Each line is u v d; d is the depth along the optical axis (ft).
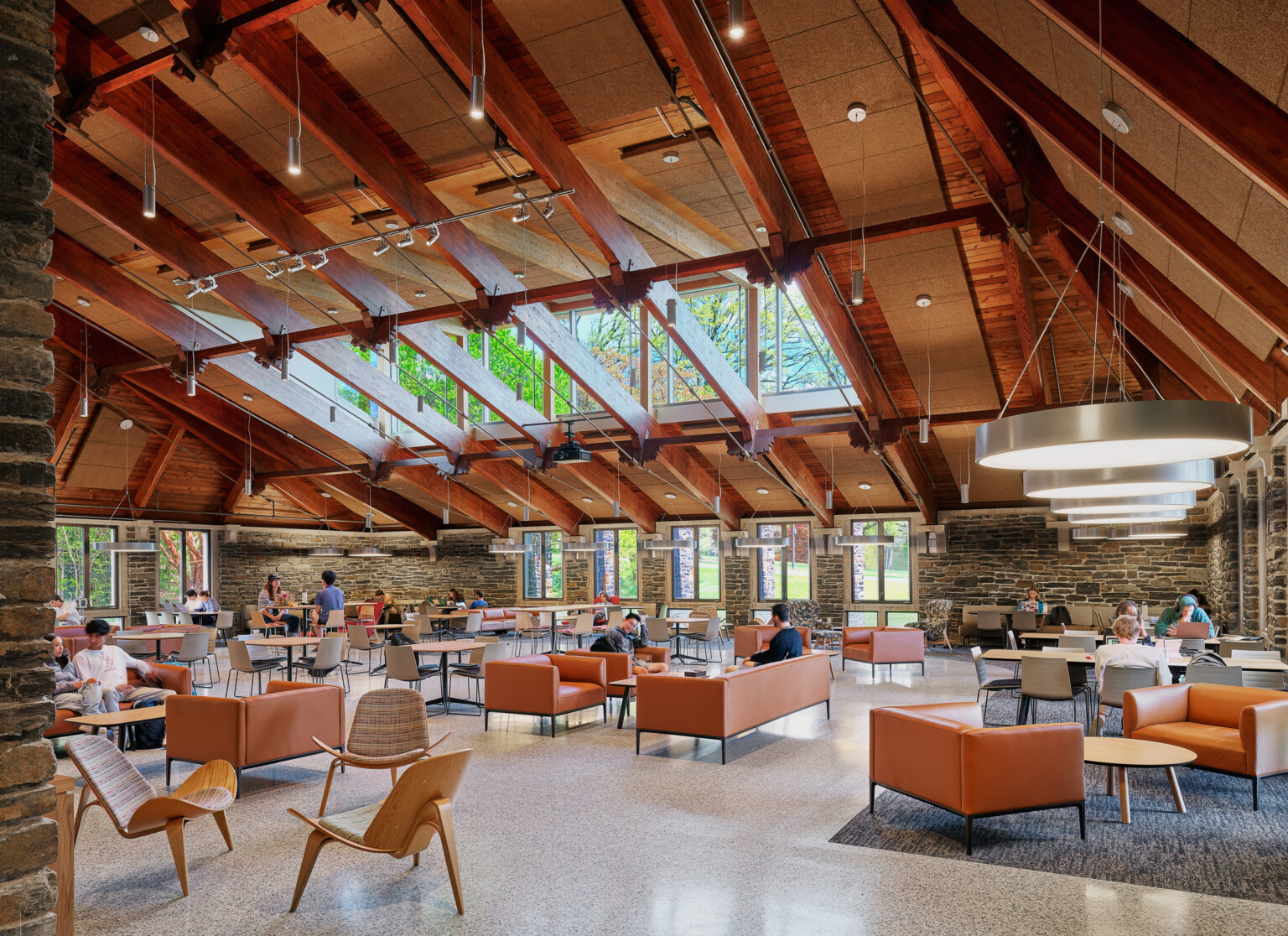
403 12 21.38
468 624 49.24
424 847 13.67
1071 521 31.53
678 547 48.49
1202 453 12.38
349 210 30.94
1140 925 12.37
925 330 35.19
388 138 26.63
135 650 39.01
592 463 54.60
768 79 23.44
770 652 27.12
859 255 31.04
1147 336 29.40
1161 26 13.66
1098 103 16.96
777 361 46.34
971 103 21.34
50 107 8.57
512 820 17.66
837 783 20.33
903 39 21.33
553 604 65.72
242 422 53.16
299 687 21.86
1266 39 11.97
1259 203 15.62
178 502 58.95
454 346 43.11
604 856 15.49
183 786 15.76
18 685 8.00
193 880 14.65
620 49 22.06
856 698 32.01
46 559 8.30
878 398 39.52
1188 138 15.40
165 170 29.76
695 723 22.68
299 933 12.55
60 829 11.07
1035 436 11.45
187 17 20.61
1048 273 30.22
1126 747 17.43
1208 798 18.83
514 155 27.09
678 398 48.80
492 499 63.67
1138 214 19.15
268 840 16.63
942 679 36.70
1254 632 34.37
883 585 55.36
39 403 8.32
